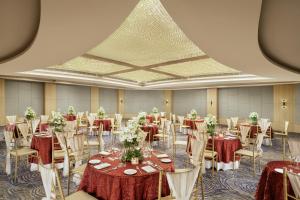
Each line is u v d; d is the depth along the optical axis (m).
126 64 8.30
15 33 3.41
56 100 13.41
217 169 5.46
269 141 8.85
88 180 3.29
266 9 2.65
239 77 10.16
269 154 7.34
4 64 5.44
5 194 3.99
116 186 2.89
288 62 5.49
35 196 3.92
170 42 5.59
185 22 2.76
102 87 15.73
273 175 3.15
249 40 3.37
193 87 14.75
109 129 10.40
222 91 14.88
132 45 5.88
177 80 12.26
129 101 17.77
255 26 2.78
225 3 2.21
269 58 4.80
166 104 17.47
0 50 4.38
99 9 2.38
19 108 12.02
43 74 9.38
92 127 9.59
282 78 8.38
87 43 3.65
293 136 10.93
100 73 10.80
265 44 3.98
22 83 12.14
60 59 4.92
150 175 3.00
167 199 2.89
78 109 14.77
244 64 5.36
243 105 13.91
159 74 10.92
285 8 2.63
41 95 13.00
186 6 2.33
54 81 11.91
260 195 3.47
